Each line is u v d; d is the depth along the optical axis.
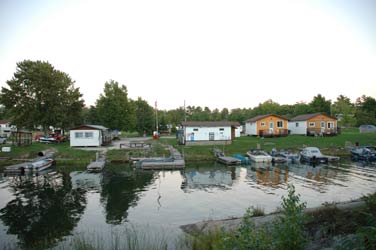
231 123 49.62
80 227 14.77
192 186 24.17
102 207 18.44
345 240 7.21
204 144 47.16
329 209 11.14
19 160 36.94
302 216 7.68
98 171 31.89
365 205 10.47
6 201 20.20
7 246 12.76
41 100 50.66
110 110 62.12
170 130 84.25
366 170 30.56
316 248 8.32
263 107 95.38
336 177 26.89
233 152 41.09
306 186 23.30
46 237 13.61
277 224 7.71
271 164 35.50
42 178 28.44
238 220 13.81
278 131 56.25
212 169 32.62
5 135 67.06
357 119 82.00
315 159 36.16
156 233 13.31
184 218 15.94
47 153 39.25
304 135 56.72
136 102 80.12
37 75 49.97
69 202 19.72
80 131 46.69
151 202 19.41
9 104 49.75
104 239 12.76
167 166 33.09
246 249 6.63
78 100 57.12
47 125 52.81
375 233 6.39
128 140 61.97
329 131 55.12
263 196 20.45
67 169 33.38
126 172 31.28
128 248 11.38
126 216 16.50
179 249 10.77
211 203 18.91
